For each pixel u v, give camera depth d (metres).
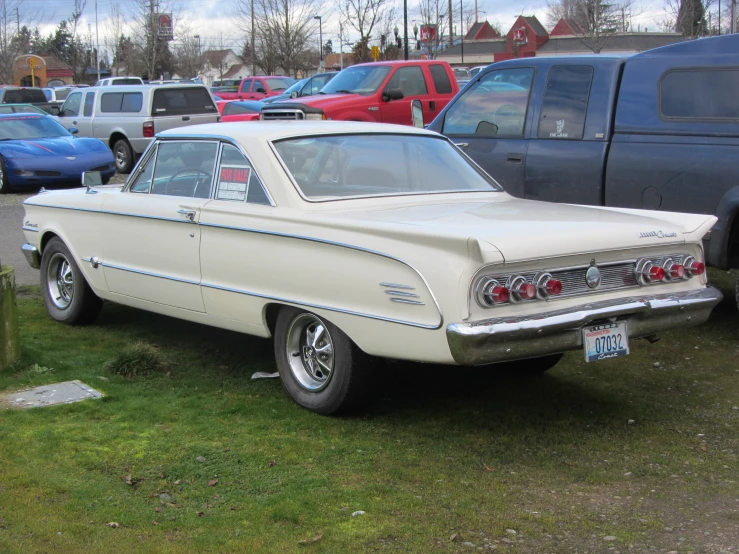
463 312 4.12
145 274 6.02
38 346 6.35
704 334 6.85
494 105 8.09
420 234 4.29
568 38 46.62
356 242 4.55
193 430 4.77
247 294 5.23
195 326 7.07
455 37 58.16
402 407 5.20
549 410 5.18
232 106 20.89
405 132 5.95
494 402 5.32
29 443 4.52
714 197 6.48
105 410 5.04
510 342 4.20
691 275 4.91
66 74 61.50
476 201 5.50
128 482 4.09
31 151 15.91
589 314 4.34
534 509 3.87
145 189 6.18
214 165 5.62
